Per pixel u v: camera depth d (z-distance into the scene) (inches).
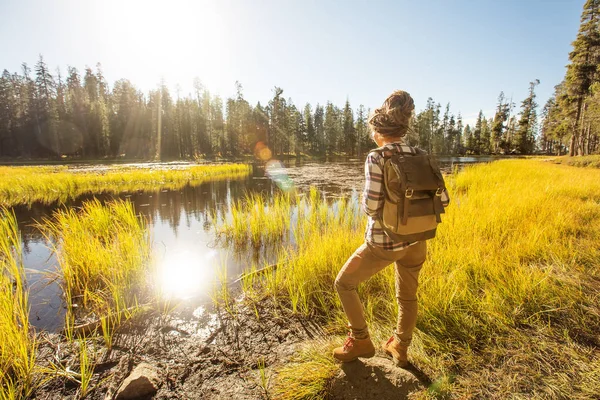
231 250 221.8
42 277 165.9
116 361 94.0
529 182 412.2
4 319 95.5
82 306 131.9
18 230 277.6
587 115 1109.7
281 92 2450.8
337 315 113.0
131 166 1355.8
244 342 102.3
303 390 72.7
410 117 65.7
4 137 2052.2
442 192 66.5
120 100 2437.3
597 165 810.2
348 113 2881.4
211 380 84.2
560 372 72.7
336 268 144.0
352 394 70.0
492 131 2805.1
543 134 2748.5
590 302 99.4
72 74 2586.1
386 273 133.6
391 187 60.4
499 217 209.5
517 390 68.7
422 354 82.0
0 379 78.6
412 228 61.5
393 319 103.2
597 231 174.2
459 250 146.8
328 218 291.7
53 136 2085.4
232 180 746.2
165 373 87.3
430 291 109.6
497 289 110.7
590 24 1211.2
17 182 575.2
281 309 124.6
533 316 96.2
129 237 198.5
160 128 2450.8
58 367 90.0
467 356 80.4
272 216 288.5
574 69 1267.2
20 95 2309.3
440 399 67.1
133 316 119.6
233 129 2456.9
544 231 171.5
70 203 429.1
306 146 2938.0
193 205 415.5
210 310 125.6
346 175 856.3
